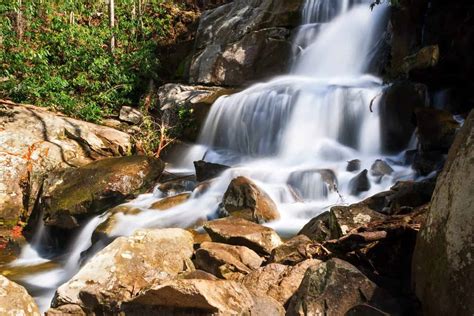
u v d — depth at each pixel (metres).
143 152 10.18
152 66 13.02
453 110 7.77
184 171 9.47
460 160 3.20
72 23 13.82
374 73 10.14
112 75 12.52
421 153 7.02
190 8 15.59
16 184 8.56
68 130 9.64
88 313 4.26
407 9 8.76
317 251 4.46
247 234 5.09
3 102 10.35
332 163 8.02
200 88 11.89
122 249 4.63
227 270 4.54
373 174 7.07
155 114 11.88
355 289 3.50
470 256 2.90
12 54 11.91
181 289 3.60
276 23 12.07
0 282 4.01
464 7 7.79
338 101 8.79
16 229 8.24
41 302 5.57
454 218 3.08
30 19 13.58
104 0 15.52
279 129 9.38
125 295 4.25
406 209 4.84
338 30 11.13
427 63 7.58
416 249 3.46
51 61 12.96
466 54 7.54
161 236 4.91
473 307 2.81
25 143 9.08
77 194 7.61
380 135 8.18
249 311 3.63
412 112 7.79
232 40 12.32
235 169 7.70
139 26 14.46
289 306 3.69
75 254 7.09
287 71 11.71
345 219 4.72
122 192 7.66
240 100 10.11
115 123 11.40
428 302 3.19
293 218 6.49
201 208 6.89
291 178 7.33
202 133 10.51
